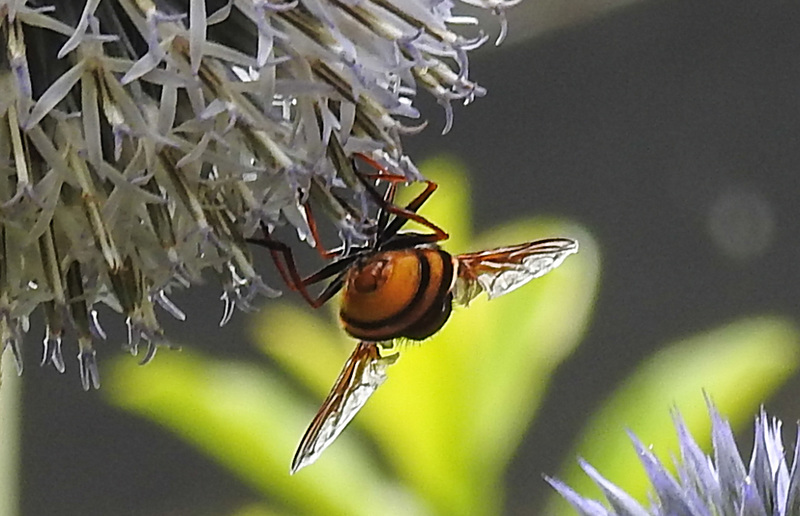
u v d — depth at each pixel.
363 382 0.20
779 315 0.36
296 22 0.18
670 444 0.24
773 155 0.38
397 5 0.18
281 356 0.30
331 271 0.20
